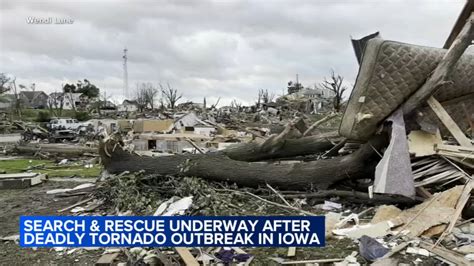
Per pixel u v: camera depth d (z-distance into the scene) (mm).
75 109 47562
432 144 5191
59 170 11750
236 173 6293
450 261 3605
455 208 4414
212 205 5199
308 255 4027
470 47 5750
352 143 6516
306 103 34938
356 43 6312
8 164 13414
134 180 6215
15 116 40031
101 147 6867
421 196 5008
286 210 5426
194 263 3836
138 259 4000
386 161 4797
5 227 5516
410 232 4242
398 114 5297
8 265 4152
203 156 6645
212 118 32594
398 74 5191
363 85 5305
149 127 23906
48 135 24594
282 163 6820
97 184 6883
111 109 54312
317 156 7270
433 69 5180
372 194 4793
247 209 5504
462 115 5723
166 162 6648
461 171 4953
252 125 22484
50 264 4152
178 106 50938
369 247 3908
